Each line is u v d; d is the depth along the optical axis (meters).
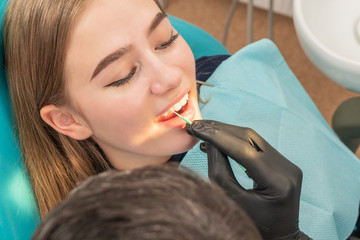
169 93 0.72
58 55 0.68
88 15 0.65
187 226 0.32
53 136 0.86
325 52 1.06
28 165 0.82
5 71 0.79
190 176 0.38
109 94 0.70
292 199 0.65
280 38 2.13
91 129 0.79
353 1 1.36
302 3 1.25
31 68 0.73
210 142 0.68
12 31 0.73
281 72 1.23
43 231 0.36
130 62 0.69
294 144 1.03
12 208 0.75
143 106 0.71
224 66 1.10
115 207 0.33
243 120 1.02
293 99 1.16
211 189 0.37
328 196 0.99
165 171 0.37
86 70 0.68
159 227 0.32
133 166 0.90
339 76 1.10
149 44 0.70
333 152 1.09
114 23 0.66
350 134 1.46
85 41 0.66
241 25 2.19
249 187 0.92
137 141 0.77
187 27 1.23
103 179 0.37
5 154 0.77
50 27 0.67
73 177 0.87
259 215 0.65
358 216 1.16
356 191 1.06
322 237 0.94
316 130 1.09
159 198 0.33
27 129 0.82
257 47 1.17
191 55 0.79
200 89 1.06
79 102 0.73
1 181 0.75
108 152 0.89
